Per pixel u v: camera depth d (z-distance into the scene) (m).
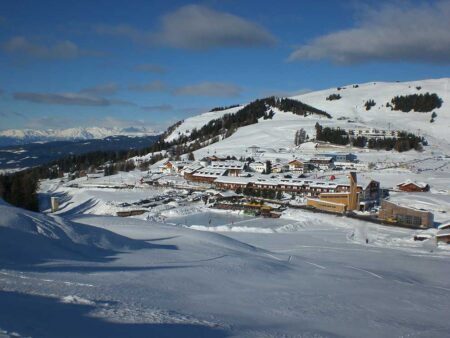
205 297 15.09
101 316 10.09
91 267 17.97
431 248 41.50
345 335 12.11
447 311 18.06
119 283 15.15
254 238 44.88
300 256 33.34
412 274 29.11
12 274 14.24
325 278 24.06
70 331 8.29
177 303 13.25
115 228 35.12
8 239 19.25
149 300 12.95
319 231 51.09
